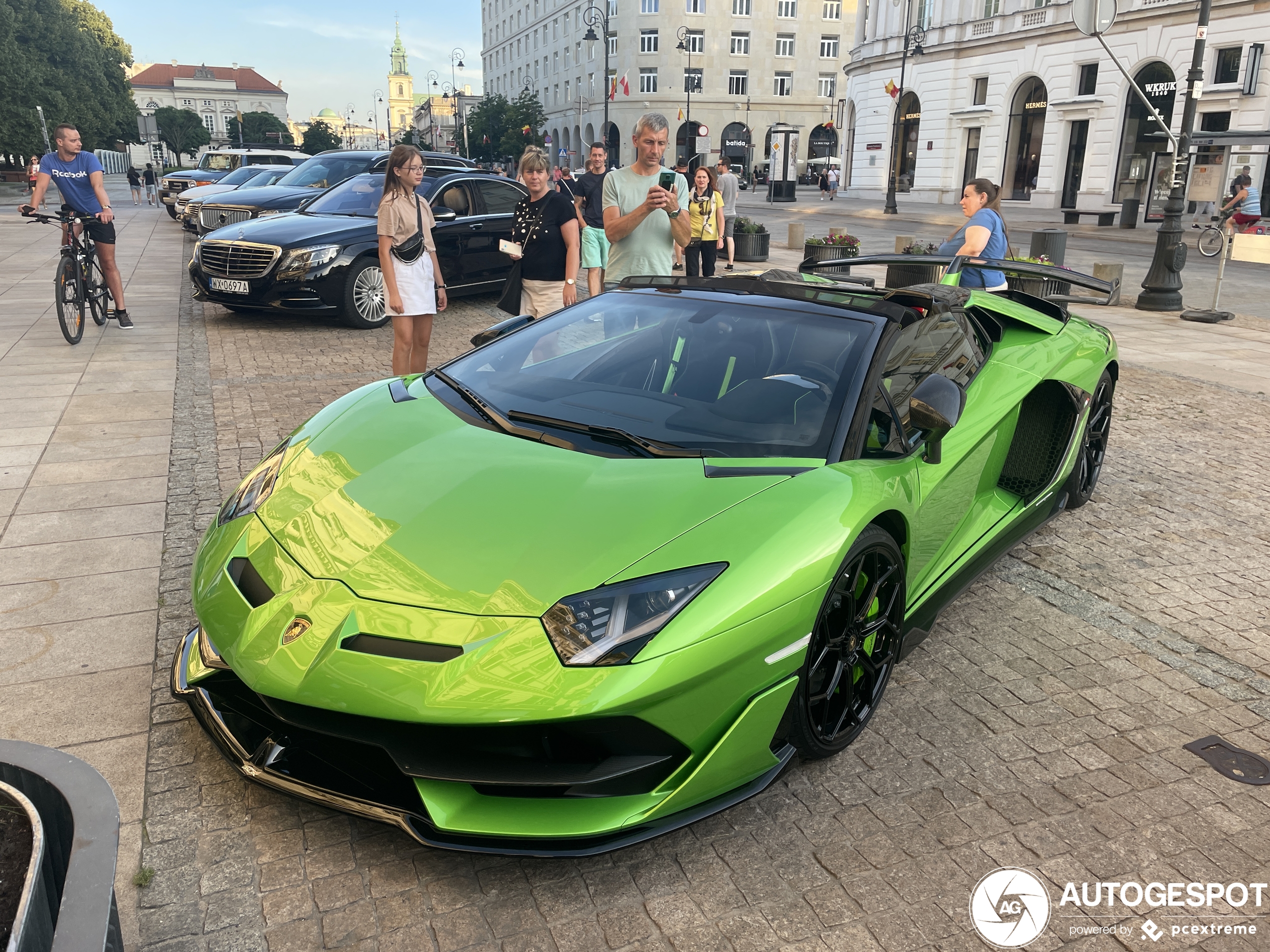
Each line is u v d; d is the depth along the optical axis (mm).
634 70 65375
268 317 9133
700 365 2855
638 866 2076
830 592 2182
